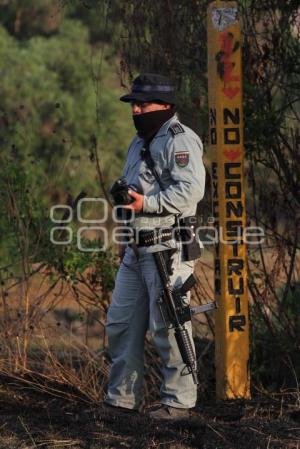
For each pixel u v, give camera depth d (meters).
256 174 22.77
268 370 22.86
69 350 24.42
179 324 18.50
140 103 18.55
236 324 21.33
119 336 19.44
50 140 47.94
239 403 21.14
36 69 56.50
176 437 18.75
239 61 21.03
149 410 19.97
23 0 65.88
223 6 20.89
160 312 18.64
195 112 22.94
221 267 21.27
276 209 22.69
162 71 23.19
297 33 22.19
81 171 43.19
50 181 26.97
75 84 57.22
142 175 18.61
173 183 18.42
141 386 19.61
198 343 23.80
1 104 54.38
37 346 24.27
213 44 21.02
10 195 24.20
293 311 22.55
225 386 21.39
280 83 22.19
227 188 21.17
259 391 21.97
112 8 24.09
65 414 20.77
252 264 23.11
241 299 21.33
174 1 22.80
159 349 18.95
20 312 23.73
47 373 23.06
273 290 22.61
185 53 22.86
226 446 18.30
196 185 18.25
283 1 22.08
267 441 18.47
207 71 21.94
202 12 22.58
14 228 24.03
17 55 57.81
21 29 69.06
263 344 22.69
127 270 19.22
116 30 24.23
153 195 18.42
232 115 21.09
